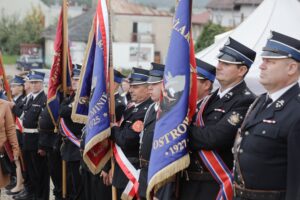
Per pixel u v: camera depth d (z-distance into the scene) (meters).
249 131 3.39
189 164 3.94
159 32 46.97
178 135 3.82
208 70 4.23
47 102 6.97
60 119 6.55
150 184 3.87
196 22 43.88
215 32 26.11
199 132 3.80
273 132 3.23
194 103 3.93
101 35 5.37
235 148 3.50
